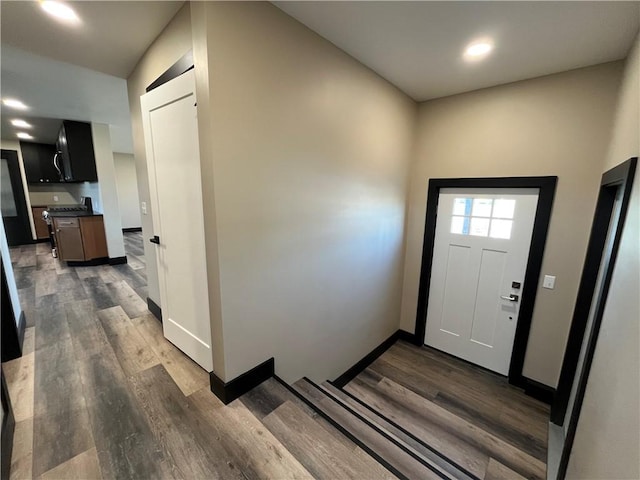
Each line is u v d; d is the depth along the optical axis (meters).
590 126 2.13
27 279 4.12
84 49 2.06
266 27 1.55
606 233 2.00
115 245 4.94
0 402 1.37
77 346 2.34
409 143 3.01
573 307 2.33
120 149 7.31
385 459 1.46
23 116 3.91
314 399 1.95
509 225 2.65
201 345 1.98
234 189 1.54
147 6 1.59
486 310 2.89
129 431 1.51
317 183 2.04
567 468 1.52
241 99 1.49
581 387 1.54
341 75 2.06
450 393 2.61
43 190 6.82
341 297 2.49
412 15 1.60
